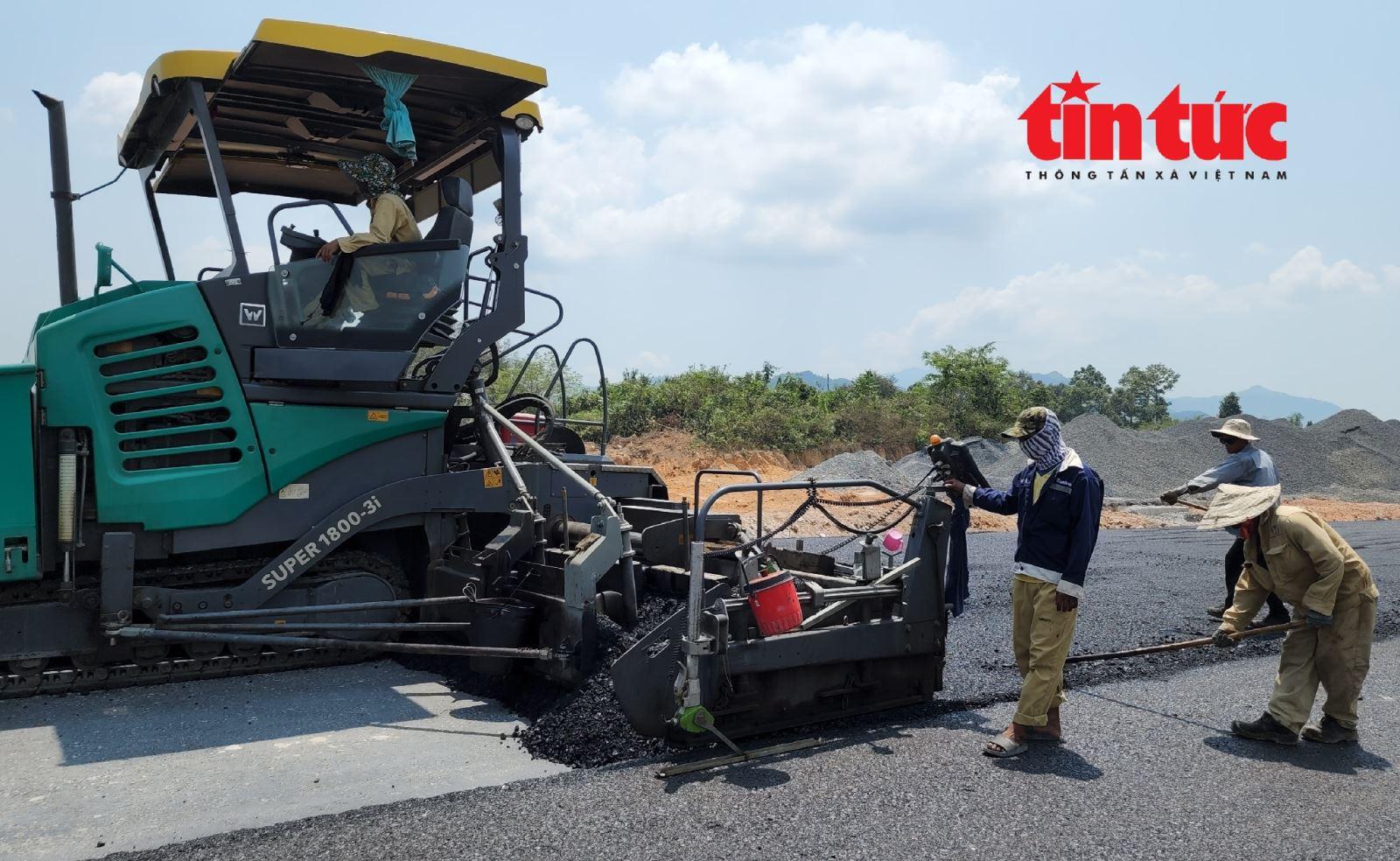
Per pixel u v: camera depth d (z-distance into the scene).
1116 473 23.41
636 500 6.97
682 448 23.59
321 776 4.30
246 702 5.49
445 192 6.62
